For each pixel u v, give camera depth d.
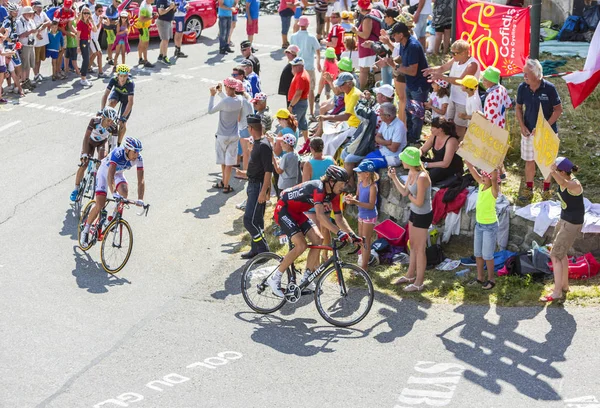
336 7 22.55
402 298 10.91
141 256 12.62
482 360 9.26
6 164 16.27
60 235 13.32
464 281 11.22
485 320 10.15
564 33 19.02
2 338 10.15
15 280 11.77
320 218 10.13
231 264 12.29
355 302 10.70
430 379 8.94
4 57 19.73
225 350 9.81
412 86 13.72
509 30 13.92
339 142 14.00
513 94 15.73
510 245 11.71
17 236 13.27
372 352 9.62
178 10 22.94
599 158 13.19
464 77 12.46
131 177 15.69
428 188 10.66
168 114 19.02
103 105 15.66
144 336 10.20
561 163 9.83
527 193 12.07
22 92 20.27
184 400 8.72
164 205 14.49
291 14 23.62
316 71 20.72
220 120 14.60
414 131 13.70
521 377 8.87
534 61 11.61
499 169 11.49
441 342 9.73
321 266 10.56
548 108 11.69
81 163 14.16
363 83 16.92
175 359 9.62
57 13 21.06
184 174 15.83
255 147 11.86
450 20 18.38
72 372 9.38
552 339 9.56
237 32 26.17
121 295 11.36
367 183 11.29
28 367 9.48
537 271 10.98
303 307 10.99
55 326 10.47
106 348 9.91
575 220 10.03
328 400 8.61
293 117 13.22
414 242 10.93
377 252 12.04
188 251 12.77
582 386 8.61
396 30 13.37
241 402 8.63
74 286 11.62
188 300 11.23
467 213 11.97
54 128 18.20
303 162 12.95
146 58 22.41
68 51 21.41
